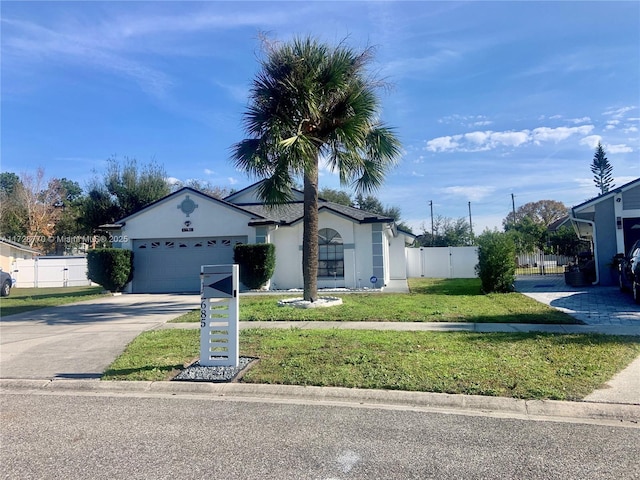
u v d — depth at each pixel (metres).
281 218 21.50
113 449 4.21
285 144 11.27
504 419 4.79
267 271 18.84
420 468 3.71
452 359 6.73
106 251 19.53
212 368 6.88
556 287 17.11
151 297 18.39
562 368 6.17
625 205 16.77
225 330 7.03
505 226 46.78
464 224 47.84
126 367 7.14
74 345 9.12
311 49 12.12
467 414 4.97
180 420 4.99
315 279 13.23
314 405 5.41
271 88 12.13
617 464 3.71
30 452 4.17
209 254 20.67
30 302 17.39
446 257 28.45
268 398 5.76
